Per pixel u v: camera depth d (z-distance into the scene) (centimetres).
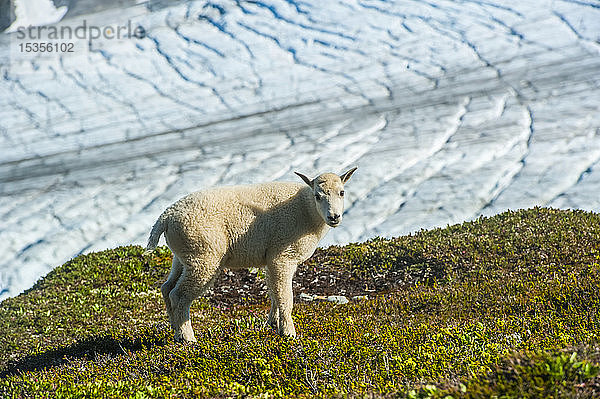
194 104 4978
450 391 436
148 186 3447
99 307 1155
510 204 2714
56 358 879
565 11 5597
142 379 641
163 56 5788
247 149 3969
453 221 2620
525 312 836
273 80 5284
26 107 5012
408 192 3016
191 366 670
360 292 1271
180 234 779
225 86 5262
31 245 2792
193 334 804
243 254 803
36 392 613
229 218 790
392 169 3338
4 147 4366
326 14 6303
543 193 2759
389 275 1320
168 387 588
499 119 3922
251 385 601
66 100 5109
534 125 3719
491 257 1262
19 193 3491
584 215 1429
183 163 3806
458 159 3359
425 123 4050
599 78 4306
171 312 819
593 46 4891
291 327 793
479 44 5359
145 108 4938
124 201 3256
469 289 1045
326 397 526
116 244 2773
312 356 648
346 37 5872
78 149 4244
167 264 1411
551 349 516
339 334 768
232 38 6016
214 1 6712
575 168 2984
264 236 795
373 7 6362
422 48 5475
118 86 5309
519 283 1023
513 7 5900
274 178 3462
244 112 4756
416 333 736
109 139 4400
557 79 4434
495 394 415
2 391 654
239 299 1269
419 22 5944
